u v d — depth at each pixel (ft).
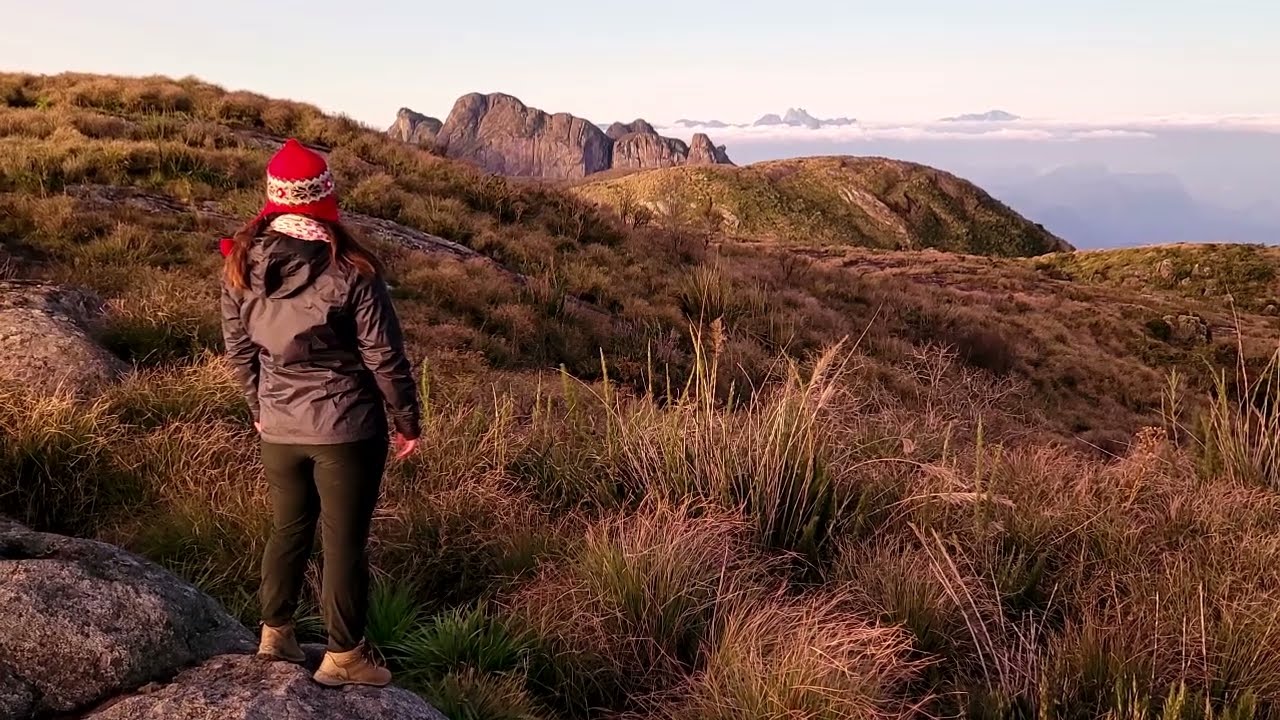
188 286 31.86
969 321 75.15
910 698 13.26
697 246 70.33
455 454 19.31
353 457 9.03
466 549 16.07
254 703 8.59
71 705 8.96
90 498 16.34
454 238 53.67
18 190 41.93
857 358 44.04
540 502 18.81
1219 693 13.35
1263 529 18.65
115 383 20.89
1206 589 15.52
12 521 12.17
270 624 9.81
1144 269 226.79
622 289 51.78
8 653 9.05
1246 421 23.06
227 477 16.96
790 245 181.68
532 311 42.50
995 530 17.65
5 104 67.26
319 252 8.60
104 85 71.15
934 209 497.05
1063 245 509.76
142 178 48.49
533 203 64.69
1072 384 71.00
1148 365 94.02
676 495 18.75
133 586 10.28
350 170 59.93
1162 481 21.43
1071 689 13.34
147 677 9.43
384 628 12.98
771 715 11.78
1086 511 18.99
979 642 14.52
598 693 13.35
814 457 19.13
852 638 13.09
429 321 38.65
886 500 19.31
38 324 21.76
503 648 13.04
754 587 15.24
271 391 9.00
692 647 14.26
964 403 35.19
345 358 8.95
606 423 21.94
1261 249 230.27
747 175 512.63
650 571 14.65
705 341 41.86
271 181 8.65
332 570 9.25
